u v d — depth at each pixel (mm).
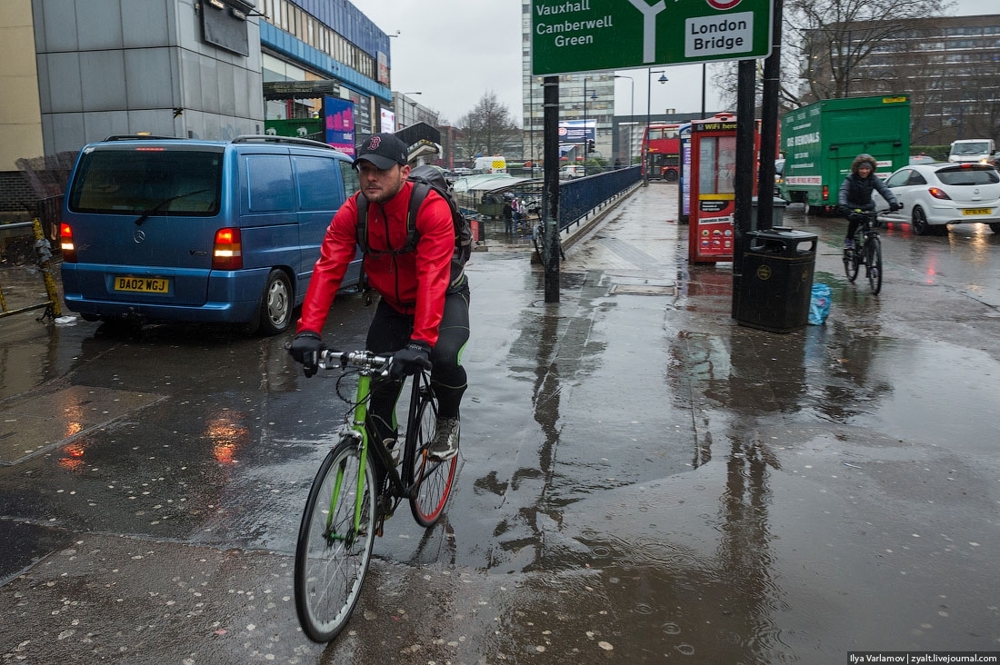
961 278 10719
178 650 2619
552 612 2877
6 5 21359
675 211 25359
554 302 8773
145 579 3061
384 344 3273
